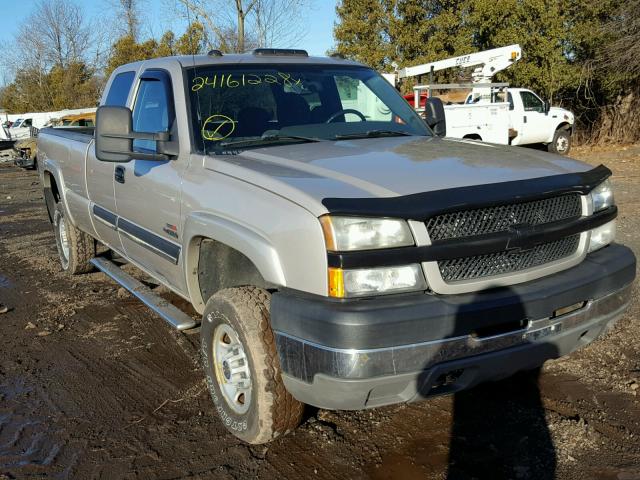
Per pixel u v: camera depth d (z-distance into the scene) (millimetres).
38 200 13469
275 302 2826
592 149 20734
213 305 3246
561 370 3977
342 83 4445
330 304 2621
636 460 3029
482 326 2725
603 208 3373
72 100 45188
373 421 3516
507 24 22641
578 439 3213
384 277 2641
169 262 3953
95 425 3643
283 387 3016
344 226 2625
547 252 3051
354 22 29828
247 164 3326
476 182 2900
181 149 3779
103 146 3738
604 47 19812
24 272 7125
